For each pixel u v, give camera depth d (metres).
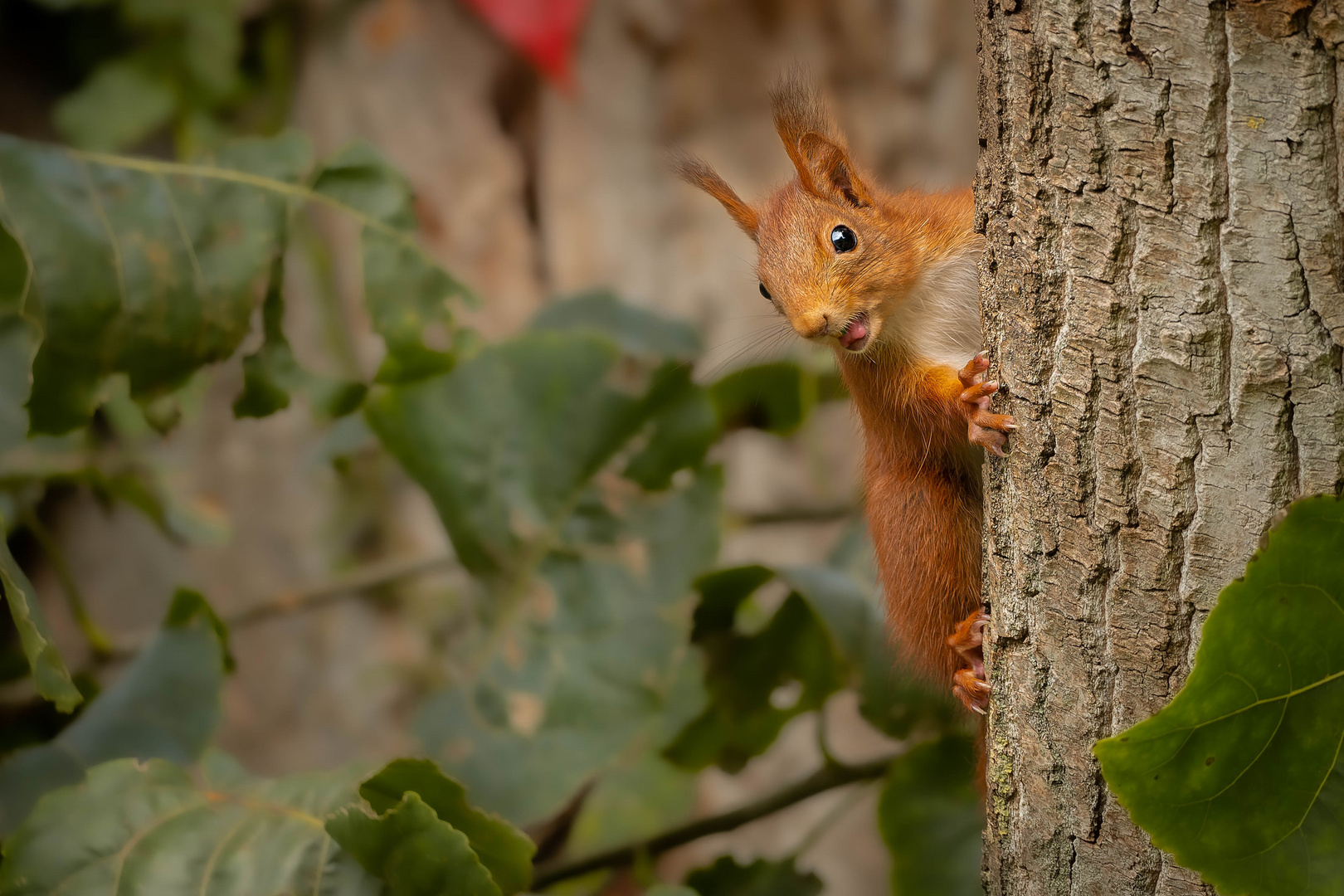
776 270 7.17
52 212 7.11
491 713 7.18
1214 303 6.98
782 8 7.47
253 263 7.14
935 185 7.46
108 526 7.51
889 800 7.20
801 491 7.48
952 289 7.18
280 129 7.50
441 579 7.50
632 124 7.49
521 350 7.22
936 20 7.45
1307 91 6.97
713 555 7.20
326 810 7.09
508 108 7.52
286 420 7.51
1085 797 7.02
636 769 7.39
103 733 7.13
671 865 7.46
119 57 7.50
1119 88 6.98
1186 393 6.99
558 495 7.21
